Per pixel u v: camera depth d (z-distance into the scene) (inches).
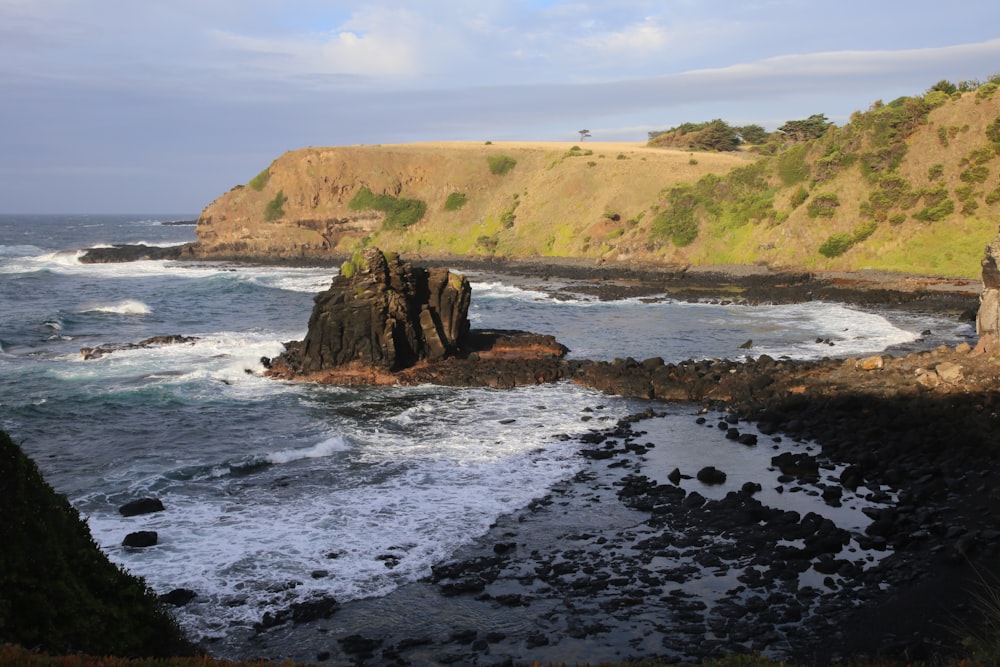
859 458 869.8
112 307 2188.7
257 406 1152.8
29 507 420.5
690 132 5708.7
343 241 4822.8
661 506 753.0
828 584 579.5
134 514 727.7
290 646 514.3
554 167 4675.2
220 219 4992.6
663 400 1224.8
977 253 2642.7
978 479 774.5
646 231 3607.3
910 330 1815.9
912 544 640.4
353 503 765.3
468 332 1563.7
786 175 3432.6
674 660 482.6
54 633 390.9
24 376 1316.4
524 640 516.1
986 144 2844.5
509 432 1029.2
